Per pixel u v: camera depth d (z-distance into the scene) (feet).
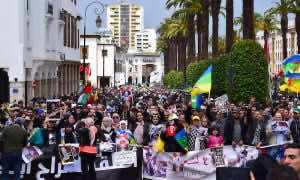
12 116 64.59
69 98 117.29
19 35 130.21
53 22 162.09
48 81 166.61
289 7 179.01
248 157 49.52
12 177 49.42
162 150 51.06
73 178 49.65
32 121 60.39
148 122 60.49
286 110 62.69
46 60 150.92
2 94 84.33
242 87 109.40
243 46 110.11
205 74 84.99
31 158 49.42
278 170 16.07
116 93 172.35
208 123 61.46
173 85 265.34
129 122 63.98
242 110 57.98
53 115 70.08
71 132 52.26
